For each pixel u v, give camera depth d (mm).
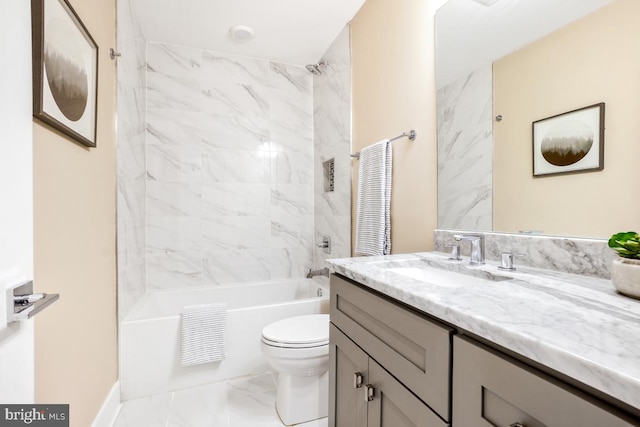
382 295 907
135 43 2090
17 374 557
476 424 564
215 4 1999
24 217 588
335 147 2441
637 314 563
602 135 839
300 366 1437
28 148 604
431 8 1463
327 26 2258
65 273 1062
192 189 2533
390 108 1753
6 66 535
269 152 2775
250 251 2711
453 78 1336
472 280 1025
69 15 1068
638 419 360
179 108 2498
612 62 816
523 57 1057
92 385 1297
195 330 1814
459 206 1314
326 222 2625
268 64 2770
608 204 828
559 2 948
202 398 1721
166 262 2459
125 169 1839
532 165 1027
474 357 569
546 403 446
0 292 507
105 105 1499
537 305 614
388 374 835
